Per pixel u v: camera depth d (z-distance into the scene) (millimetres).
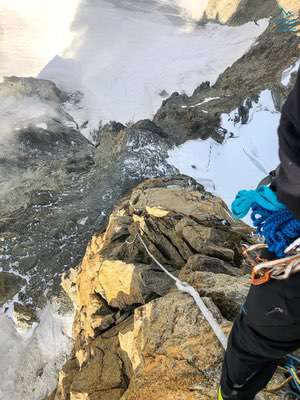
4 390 14227
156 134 28828
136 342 4707
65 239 20797
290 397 3461
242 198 2104
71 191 25141
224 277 5402
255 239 8047
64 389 7219
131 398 4109
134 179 24469
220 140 29594
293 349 2277
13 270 19453
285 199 1778
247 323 2328
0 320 16875
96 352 6520
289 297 2076
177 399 3861
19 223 22516
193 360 4082
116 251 8727
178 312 4516
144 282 7039
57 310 16469
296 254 2014
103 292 7914
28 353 15164
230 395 2719
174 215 8539
